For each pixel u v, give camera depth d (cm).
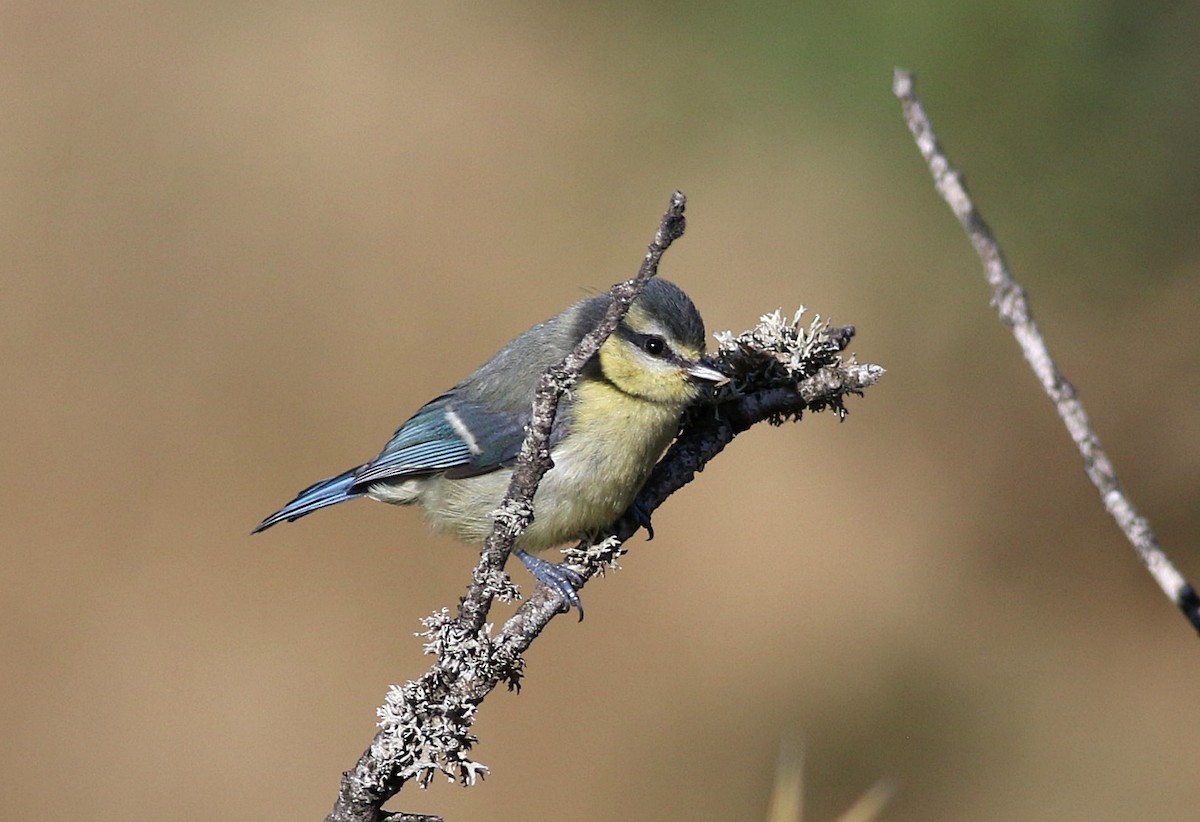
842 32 1505
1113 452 1443
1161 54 1409
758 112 1605
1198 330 1449
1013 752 1180
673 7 1708
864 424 1492
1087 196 1448
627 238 1587
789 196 1583
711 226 1584
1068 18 1408
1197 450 1420
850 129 1531
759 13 1585
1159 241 1445
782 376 620
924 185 1502
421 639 1229
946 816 1145
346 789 431
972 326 1497
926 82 1458
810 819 1145
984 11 1426
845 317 1512
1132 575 1356
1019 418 1473
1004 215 1468
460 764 429
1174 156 1425
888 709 1219
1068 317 1488
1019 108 1442
